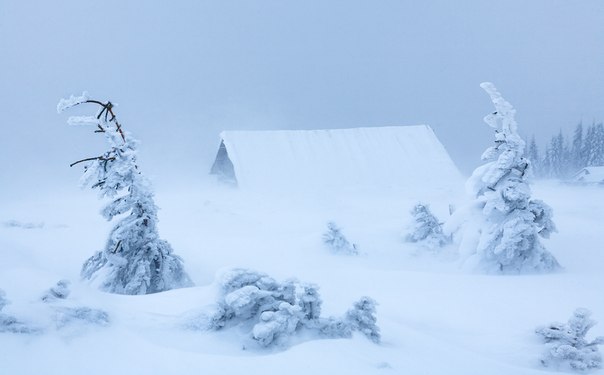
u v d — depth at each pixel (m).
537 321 12.09
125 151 16.23
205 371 6.02
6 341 5.98
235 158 47.72
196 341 7.20
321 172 48.03
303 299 8.08
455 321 11.91
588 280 17.81
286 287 8.27
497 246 20.38
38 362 5.70
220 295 8.23
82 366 5.77
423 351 8.05
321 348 7.16
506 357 9.04
